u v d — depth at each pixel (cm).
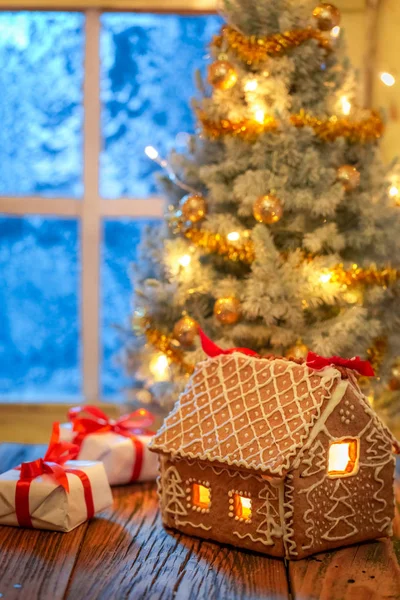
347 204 174
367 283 171
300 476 112
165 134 273
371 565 113
